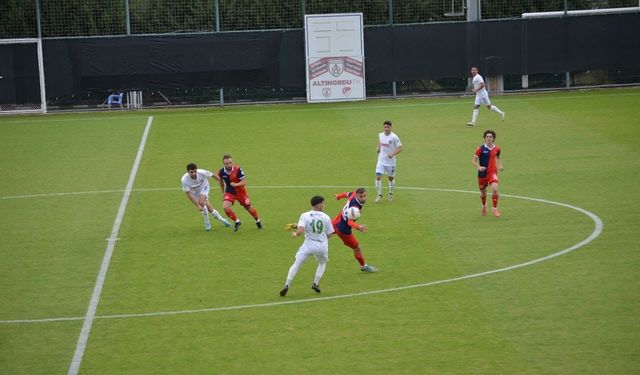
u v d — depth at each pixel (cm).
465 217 4503
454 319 3002
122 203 5091
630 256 3669
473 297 3231
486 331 2877
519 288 3312
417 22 9319
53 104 8669
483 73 8912
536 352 2684
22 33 8756
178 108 8756
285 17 9088
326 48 8744
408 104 8519
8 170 6091
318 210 3278
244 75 8756
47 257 4006
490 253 3816
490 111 7919
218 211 4862
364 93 8844
